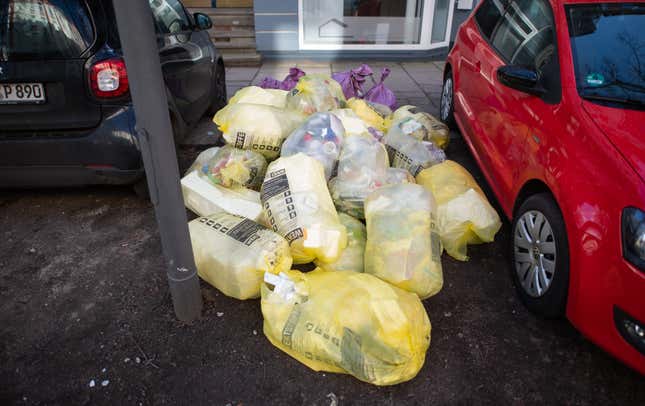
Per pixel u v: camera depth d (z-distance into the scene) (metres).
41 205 3.81
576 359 2.43
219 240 2.74
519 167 2.94
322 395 2.22
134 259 3.17
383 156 3.33
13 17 3.12
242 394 2.23
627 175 2.06
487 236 3.08
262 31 8.45
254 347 2.48
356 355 2.15
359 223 3.04
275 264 2.57
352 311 2.22
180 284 2.47
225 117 3.58
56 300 2.82
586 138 2.34
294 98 4.14
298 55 8.71
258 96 4.29
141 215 3.68
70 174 3.45
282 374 2.33
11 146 3.31
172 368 2.36
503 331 2.60
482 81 3.94
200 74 4.88
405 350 2.10
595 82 2.63
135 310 2.73
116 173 3.46
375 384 2.17
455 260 3.18
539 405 2.20
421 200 2.73
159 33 3.98
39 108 3.25
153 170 2.12
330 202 2.94
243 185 3.39
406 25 8.69
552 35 3.03
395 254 2.56
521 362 2.41
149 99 1.97
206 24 5.04
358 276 2.45
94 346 2.49
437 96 6.62
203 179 3.45
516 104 3.13
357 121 3.83
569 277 2.33
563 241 2.36
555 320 2.67
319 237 2.66
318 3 8.40
